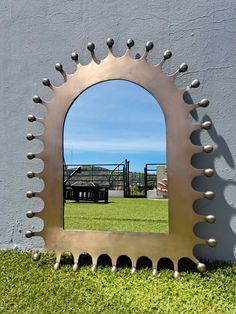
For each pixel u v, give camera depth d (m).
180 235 3.02
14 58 3.88
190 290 2.73
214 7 3.33
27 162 3.79
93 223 3.79
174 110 3.14
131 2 3.53
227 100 3.25
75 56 3.50
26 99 3.82
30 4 3.85
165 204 3.23
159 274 3.01
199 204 3.25
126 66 3.30
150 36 3.47
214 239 3.07
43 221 3.41
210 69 3.30
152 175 3.62
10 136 3.85
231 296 2.64
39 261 3.42
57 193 3.39
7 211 3.83
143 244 3.10
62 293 2.77
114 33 3.56
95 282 2.95
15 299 2.69
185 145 3.08
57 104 3.48
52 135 3.46
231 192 3.19
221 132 3.24
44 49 3.78
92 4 3.65
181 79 3.36
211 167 3.23
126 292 2.75
